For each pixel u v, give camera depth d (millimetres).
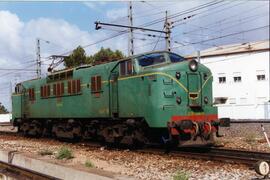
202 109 16188
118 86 17562
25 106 27453
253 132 23438
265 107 42938
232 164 12781
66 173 11188
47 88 24141
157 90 15531
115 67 17875
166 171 12109
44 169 12422
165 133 16359
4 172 11992
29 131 27328
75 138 22406
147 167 12969
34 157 13516
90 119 20578
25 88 27422
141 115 16203
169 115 15383
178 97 15727
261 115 43094
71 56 54375
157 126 15492
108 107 18234
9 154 15094
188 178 10656
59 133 23500
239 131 24234
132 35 31625
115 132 18312
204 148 16359
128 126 17359
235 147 17516
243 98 55969
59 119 23469
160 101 15492
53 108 23484
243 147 17438
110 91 18141
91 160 15062
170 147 17125
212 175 11234
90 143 20719
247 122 29625
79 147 19719
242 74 55906
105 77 18438
